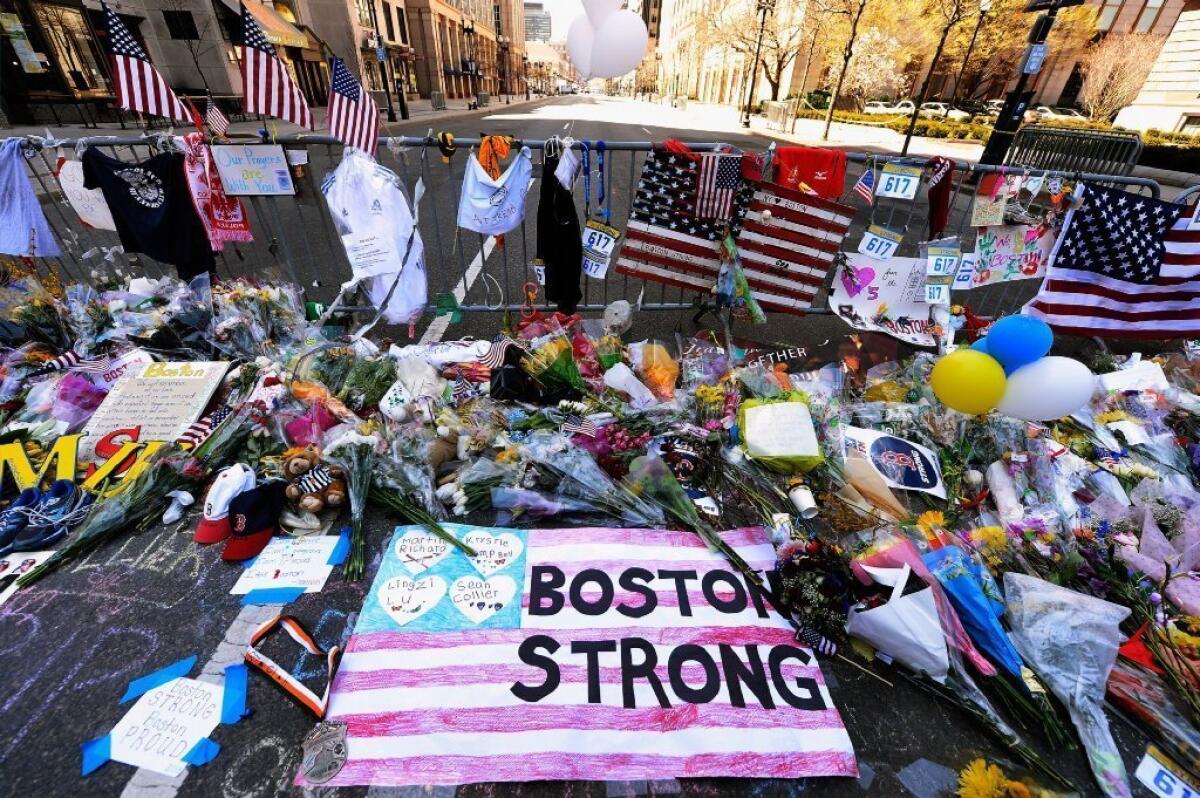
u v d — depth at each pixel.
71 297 3.46
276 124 17.50
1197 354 3.67
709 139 16.55
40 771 1.42
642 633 1.83
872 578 1.83
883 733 1.60
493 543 2.14
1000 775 1.48
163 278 3.79
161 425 2.66
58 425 2.68
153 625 1.82
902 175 3.31
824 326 4.37
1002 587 2.01
